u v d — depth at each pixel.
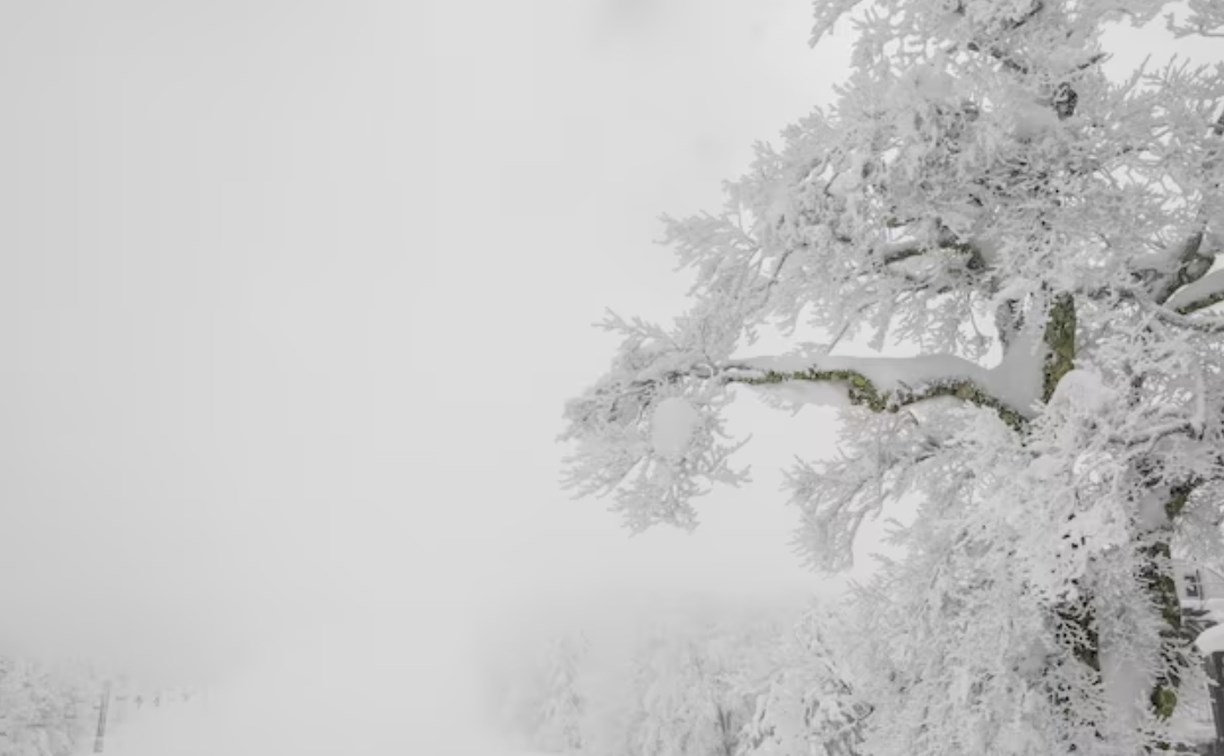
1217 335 5.97
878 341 7.55
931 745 6.25
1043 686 6.08
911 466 7.49
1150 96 5.93
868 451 7.59
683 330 7.43
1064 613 6.22
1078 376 5.12
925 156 6.17
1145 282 6.55
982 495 5.75
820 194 6.39
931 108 6.11
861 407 7.55
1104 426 4.88
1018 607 5.84
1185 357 4.91
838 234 6.50
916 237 6.78
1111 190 5.80
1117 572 5.59
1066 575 4.61
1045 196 6.10
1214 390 5.62
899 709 6.84
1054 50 6.10
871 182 6.36
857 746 7.18
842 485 7.66
